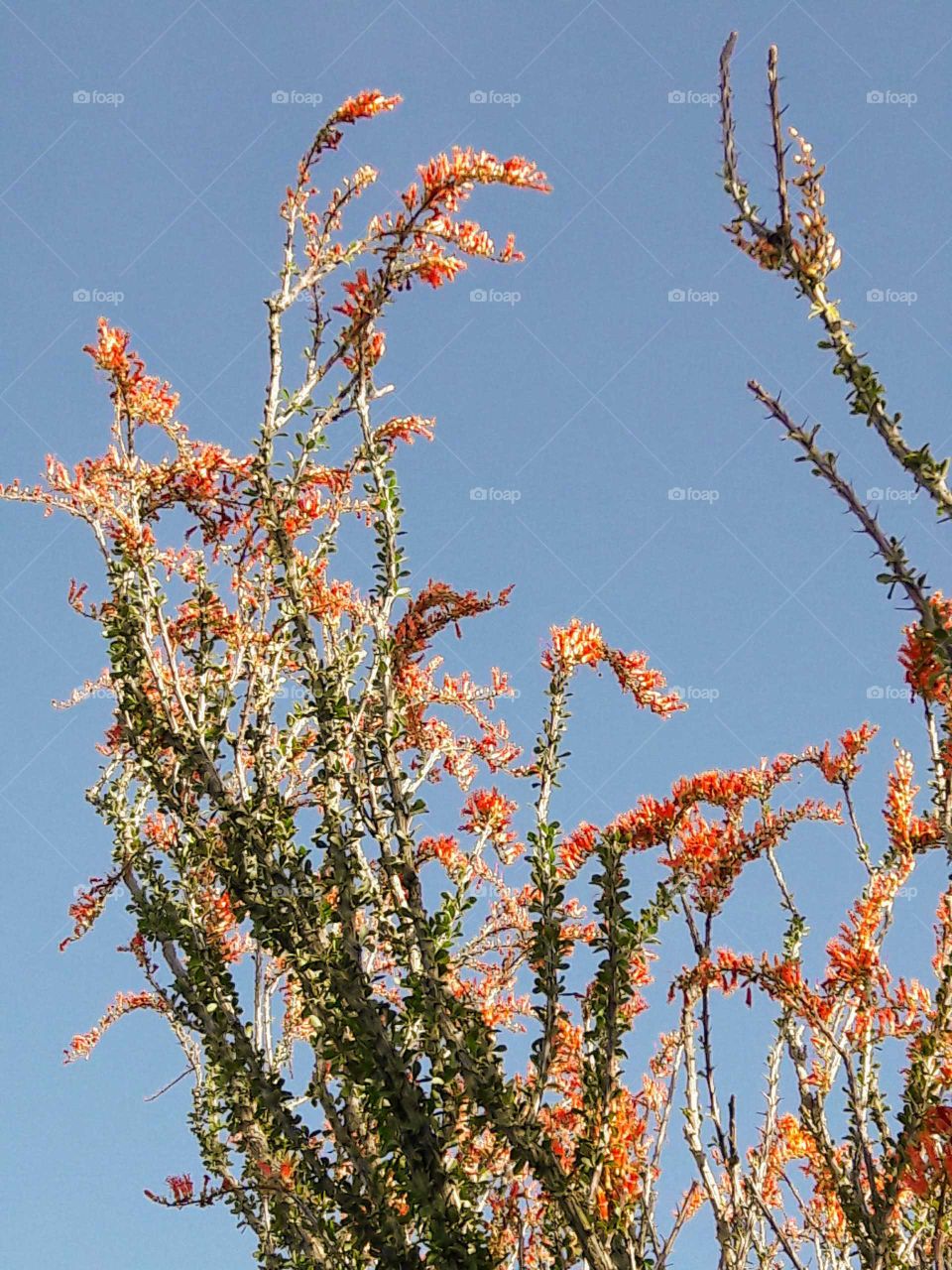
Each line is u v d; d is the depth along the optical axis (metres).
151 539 6.14
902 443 3.52
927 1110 4.63
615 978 4.94
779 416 3.65
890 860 5.71
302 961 5.14
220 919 6.45
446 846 6.21
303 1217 5.51
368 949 5.79
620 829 5.53
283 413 5.92
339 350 5.91
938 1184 4.55
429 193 5.51
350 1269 5.37
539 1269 5.50
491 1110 4.70
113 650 6.02
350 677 5.71
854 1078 4.97
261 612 6.16
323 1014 5.15
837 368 3.61
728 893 5.38
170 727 5.82
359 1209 4.98
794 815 5.75
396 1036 5.08
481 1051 4.80
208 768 5.67
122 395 6.24
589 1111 4.81
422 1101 4.80
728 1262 4.77
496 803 6.35
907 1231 5.04
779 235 3.73
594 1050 4.91
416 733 7.42
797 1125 6.27
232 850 5.42
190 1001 5.97
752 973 5.22
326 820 5.42
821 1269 5.70
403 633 5.71
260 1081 5.44
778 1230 4.79
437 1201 4.70
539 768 5.43
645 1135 5.16
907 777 5.60
